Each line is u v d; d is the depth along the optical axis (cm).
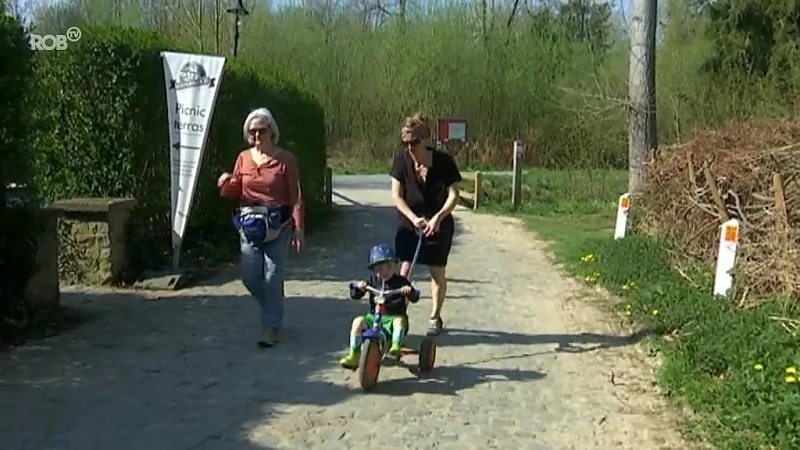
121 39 984
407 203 745
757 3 2550
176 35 3122
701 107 2366
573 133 2448
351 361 644
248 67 1352
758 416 539
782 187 799
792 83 2327
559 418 582
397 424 561
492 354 736
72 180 994
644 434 555
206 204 1183
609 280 1043
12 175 757
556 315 892
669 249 1102
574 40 3828
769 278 795
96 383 623
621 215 1335
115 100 988
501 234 1591
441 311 895
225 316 835
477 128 3728
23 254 763
